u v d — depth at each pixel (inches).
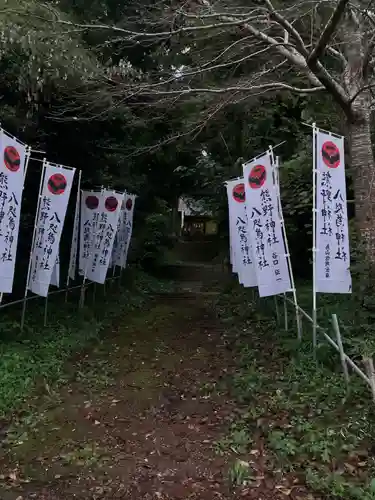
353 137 308.5
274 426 201.2
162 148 561.0
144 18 331.6
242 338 358.9
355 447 181.2
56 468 178.5
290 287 303.9
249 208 319.3
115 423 218.7
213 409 233.1
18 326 324.2
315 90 308.8
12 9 287.6
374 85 277.4
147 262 854.5
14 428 208.7
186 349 344.8
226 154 596.7
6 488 164.2
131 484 167.8
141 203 741.3
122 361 313.6
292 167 418.9
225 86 394.6
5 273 278.5
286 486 163.8
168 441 200.8
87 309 422.6
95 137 446.9
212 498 158.9
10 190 277.3
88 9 395.9
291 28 265.4
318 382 233.9
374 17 305.9
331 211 265.9
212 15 268.8
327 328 290.4
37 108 339.6
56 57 305.7
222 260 834.2
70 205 483.5
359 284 291.0
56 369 277.6
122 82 354.6
